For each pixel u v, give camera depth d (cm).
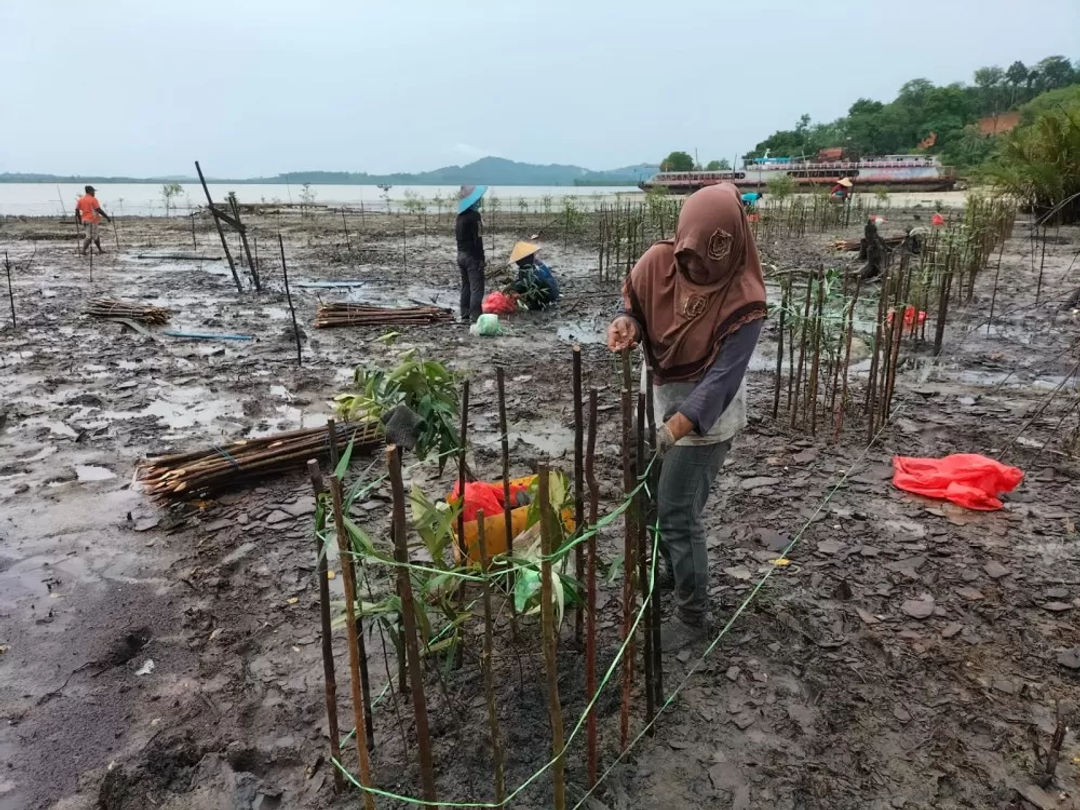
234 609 410
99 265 1839
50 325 1121
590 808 279
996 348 920
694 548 357
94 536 491
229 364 900
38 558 464
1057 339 953
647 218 2253
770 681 345
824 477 563
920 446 617
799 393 702
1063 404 707
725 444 343
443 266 1795
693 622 376
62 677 358
